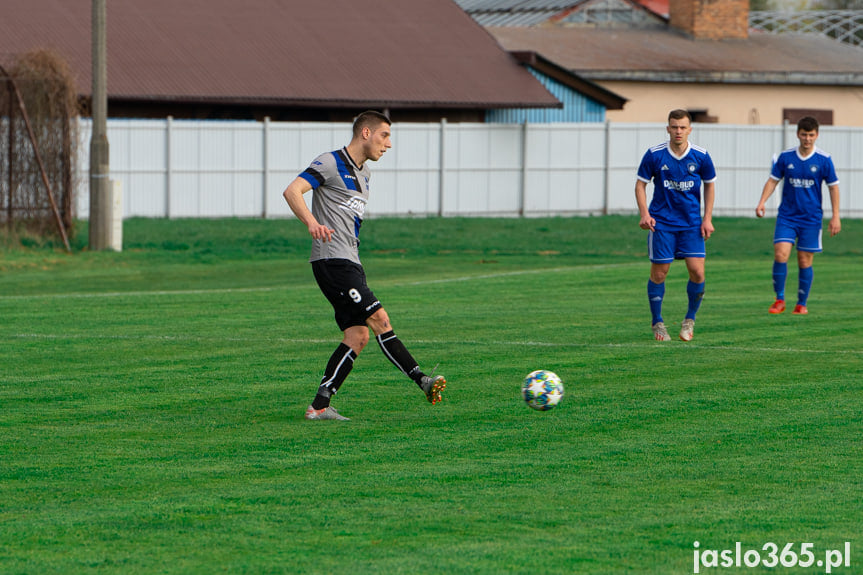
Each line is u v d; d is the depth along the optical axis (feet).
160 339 109.91
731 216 334.03
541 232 268.41
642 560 47.50
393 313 128.98
